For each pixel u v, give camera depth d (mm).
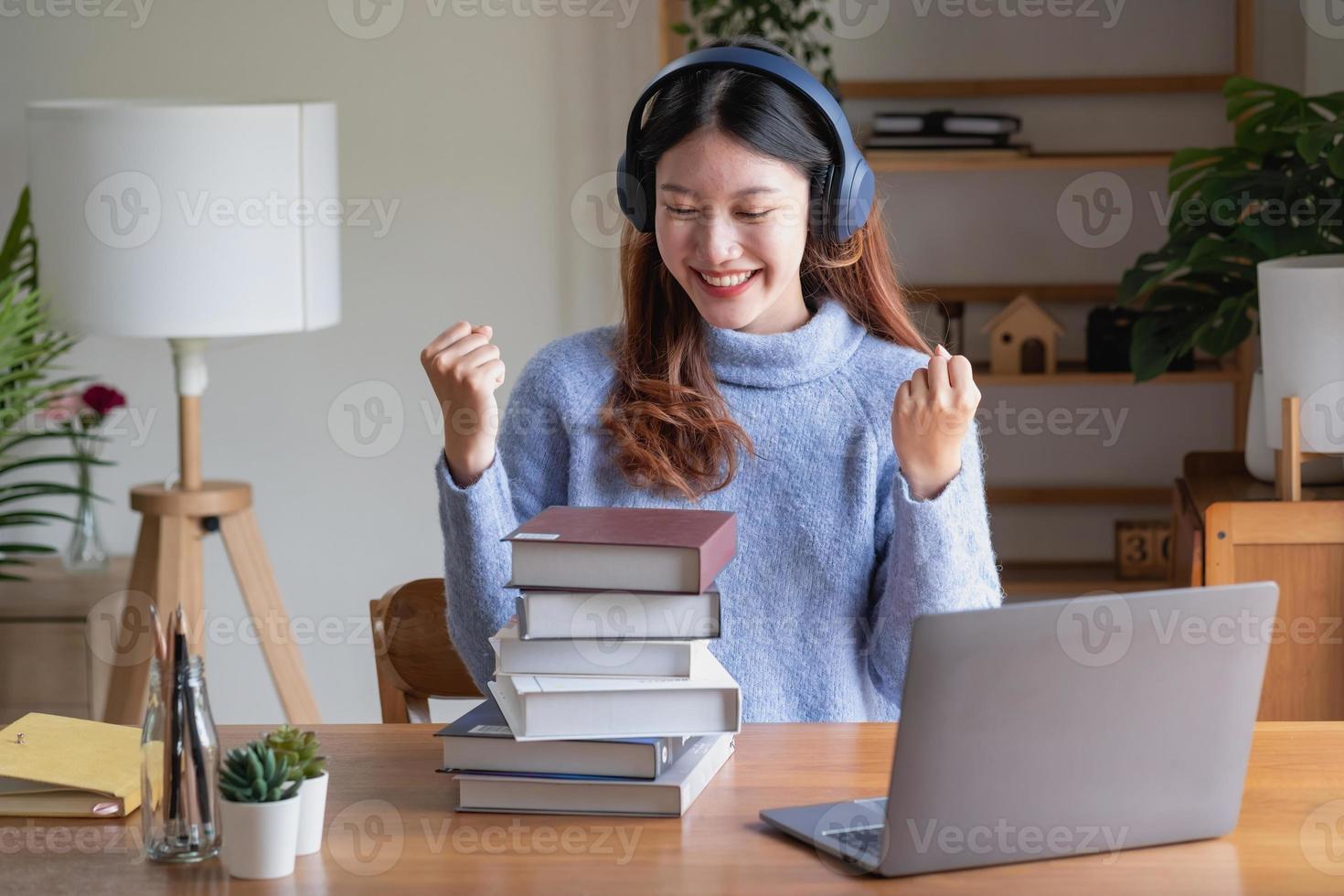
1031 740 1087
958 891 1059
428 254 3434
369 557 3523
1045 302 3502
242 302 2725
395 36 3379
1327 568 2422
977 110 3445
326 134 2857
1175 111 3428
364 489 3504
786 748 1381
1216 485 2689
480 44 3377
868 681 1619
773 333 1655
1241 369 3307
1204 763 1138
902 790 1067
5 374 2846
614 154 3391
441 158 3408
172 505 2867
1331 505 2404
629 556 1187
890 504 1604
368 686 3551
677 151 1459
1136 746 1117
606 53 3367
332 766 1346
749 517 1604
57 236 2711
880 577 1589
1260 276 2477
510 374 3459
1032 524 3564
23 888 1076
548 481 1685
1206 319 2756
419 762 1358
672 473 1584
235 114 2682
